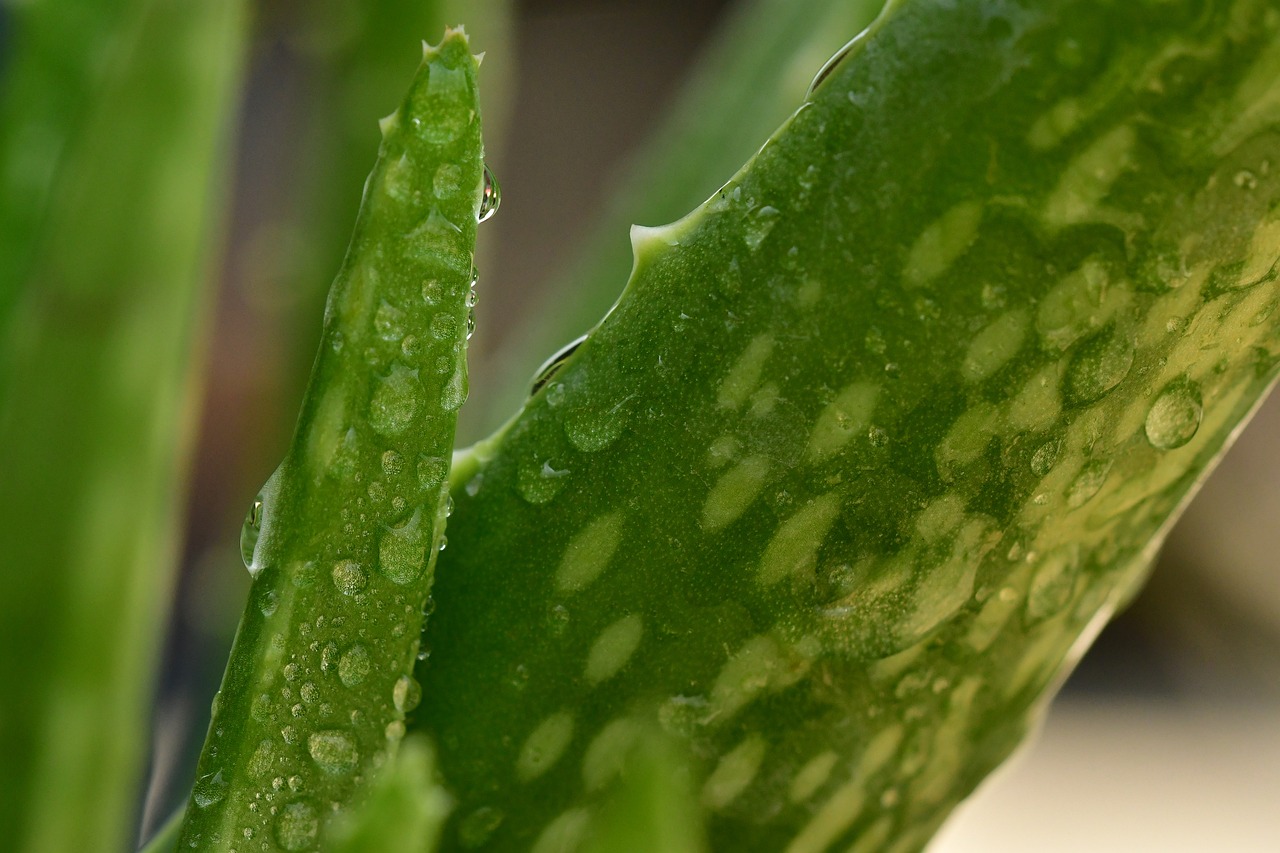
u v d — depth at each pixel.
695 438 0.27
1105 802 1.08
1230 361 0.28
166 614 0.35
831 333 0.27
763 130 0.38
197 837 0.27
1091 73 0.27
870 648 0.28
